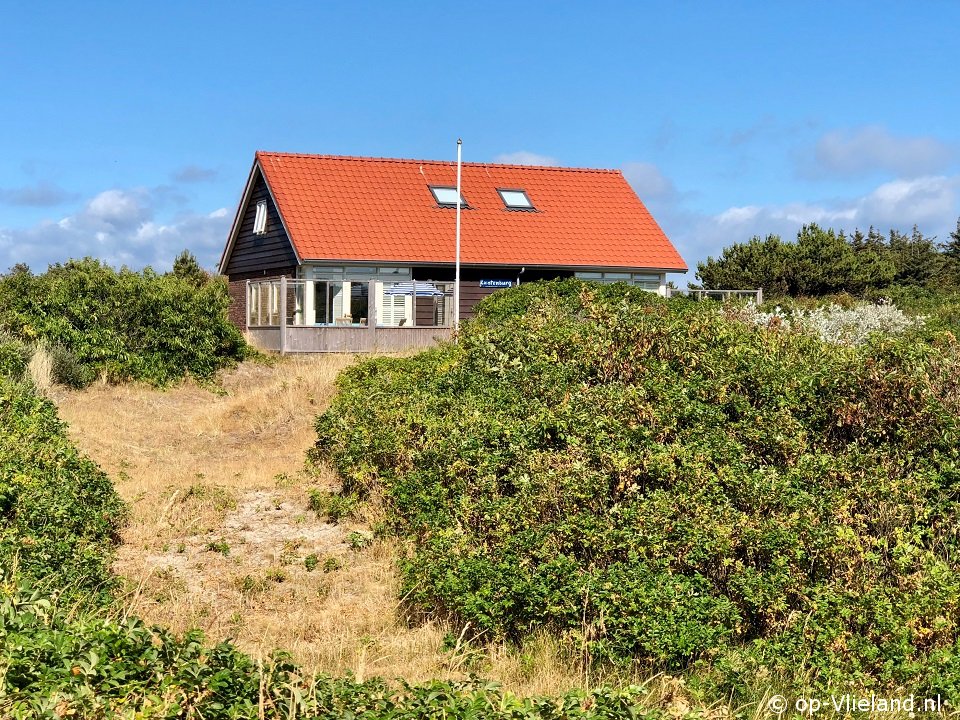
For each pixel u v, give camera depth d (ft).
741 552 29.40
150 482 46.96
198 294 80.43
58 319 74.64
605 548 29.12
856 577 28.17
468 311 102.99
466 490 35.45
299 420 62.13
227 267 120.67
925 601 26.55
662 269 107.65
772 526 29.32
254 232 110.52
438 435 40.37
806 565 28.60
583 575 28.07
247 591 32.78
